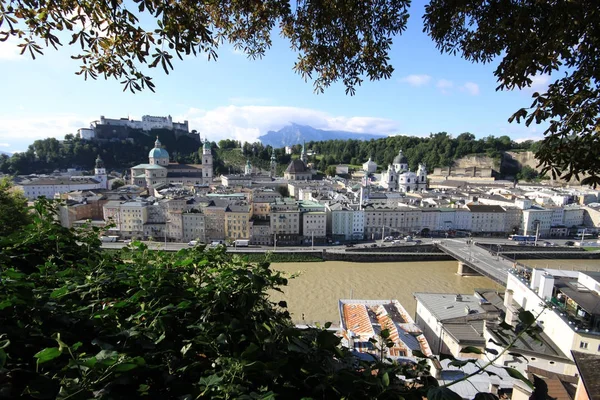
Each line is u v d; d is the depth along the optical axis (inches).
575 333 1337.4
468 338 1617.9
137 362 228.7
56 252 451.2
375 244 4611.2
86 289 351.9
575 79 340.8
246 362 254.5
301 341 311.1
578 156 348.8
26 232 449.4
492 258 3656.5
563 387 1029.2
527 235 5319.9
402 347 1504.7
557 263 4185.5
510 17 366.6
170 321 317.4
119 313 332.2
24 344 256.5
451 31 463.2
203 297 349.1
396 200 6151.6
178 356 298.0
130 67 375.6
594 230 5521.7
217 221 4478.3
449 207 5541.3
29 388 214.2
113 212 4478.3
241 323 318.3
